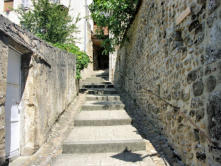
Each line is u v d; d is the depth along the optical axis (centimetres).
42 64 324
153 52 380
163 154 272
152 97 391
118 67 935
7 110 247
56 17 716
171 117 275
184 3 225
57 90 419
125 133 361
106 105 526
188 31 214
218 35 149
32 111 289
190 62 208
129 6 552
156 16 356
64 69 487
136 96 566
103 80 955
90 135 351
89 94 694
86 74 991
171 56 273
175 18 256
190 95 208
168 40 287
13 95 263
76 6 940
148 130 371
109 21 590
